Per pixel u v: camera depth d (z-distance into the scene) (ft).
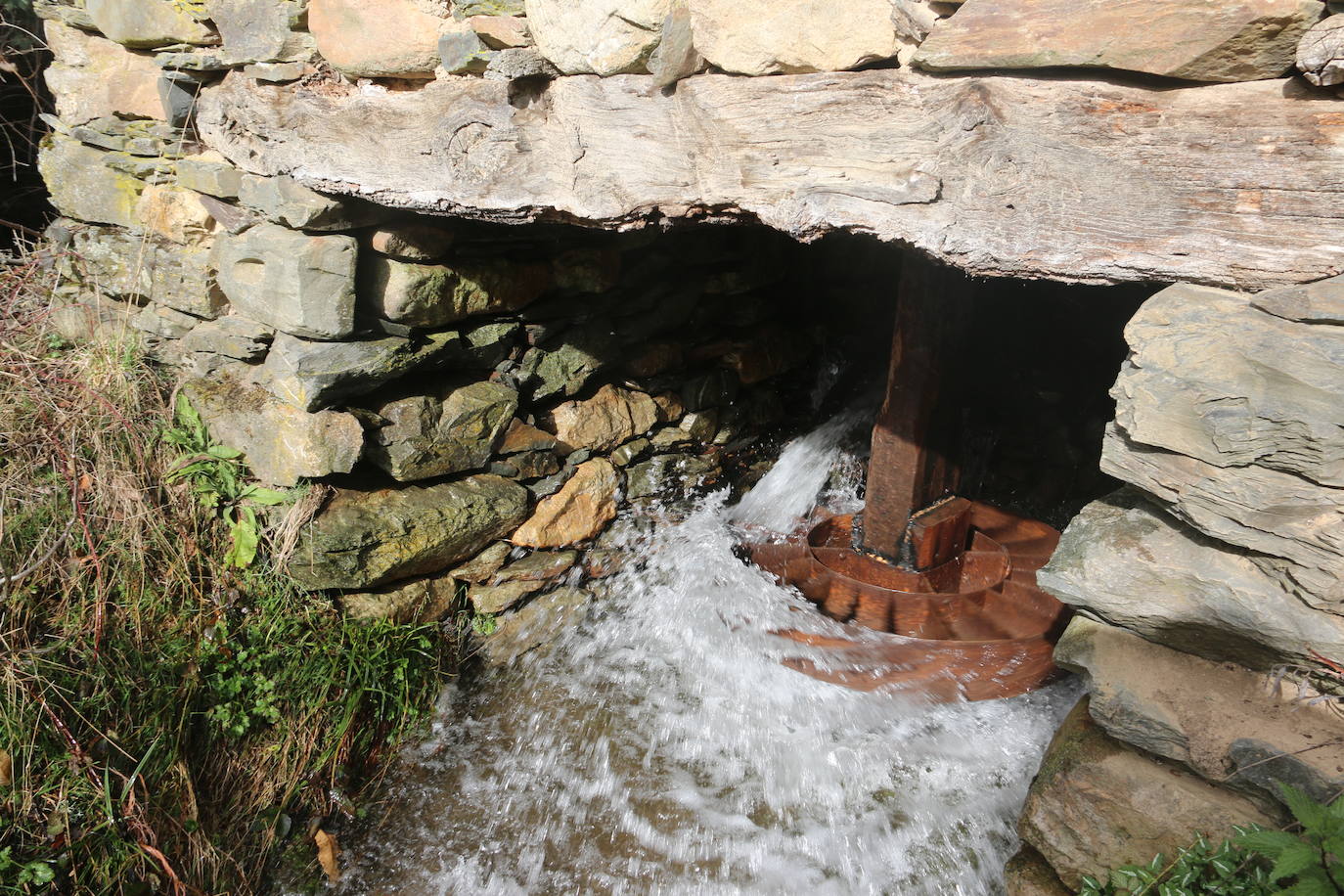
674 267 11.54
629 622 10.75
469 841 8.43
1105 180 4.53
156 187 9.50
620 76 6.04
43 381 9.27
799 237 5.71
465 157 6.95
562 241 9.98
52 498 8.55
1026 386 13.00
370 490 9.14
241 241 8.41
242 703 8.25
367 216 8.22
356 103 7.48
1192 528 4.86
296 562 8.64
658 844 8.36
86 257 10.39
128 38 9.06
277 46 7.79
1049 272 4.85
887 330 14.65
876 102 5.11
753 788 8.93
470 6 6.44
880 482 8.75
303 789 8.38
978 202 4.90
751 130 5.62
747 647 9.46
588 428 10.80
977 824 8.38
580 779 9.08
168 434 9.07
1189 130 4.26
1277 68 3.99
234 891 7.70
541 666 10.28
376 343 8.59
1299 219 4.08
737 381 12.59
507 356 9.95
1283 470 4.25
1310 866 4.17
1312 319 4.05
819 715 9.55
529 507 10.30
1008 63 4.57
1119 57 4.25
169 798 7.55
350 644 8.78
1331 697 4.72
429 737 9.30
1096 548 5.11
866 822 8.49
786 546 9.78
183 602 8.49
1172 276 4.55
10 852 6.70
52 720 7.22
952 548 8.90
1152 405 4.53
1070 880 5.51
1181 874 4.86
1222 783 4.86
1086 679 5.37
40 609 7.91
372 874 8.13
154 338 9.98
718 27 5.48
